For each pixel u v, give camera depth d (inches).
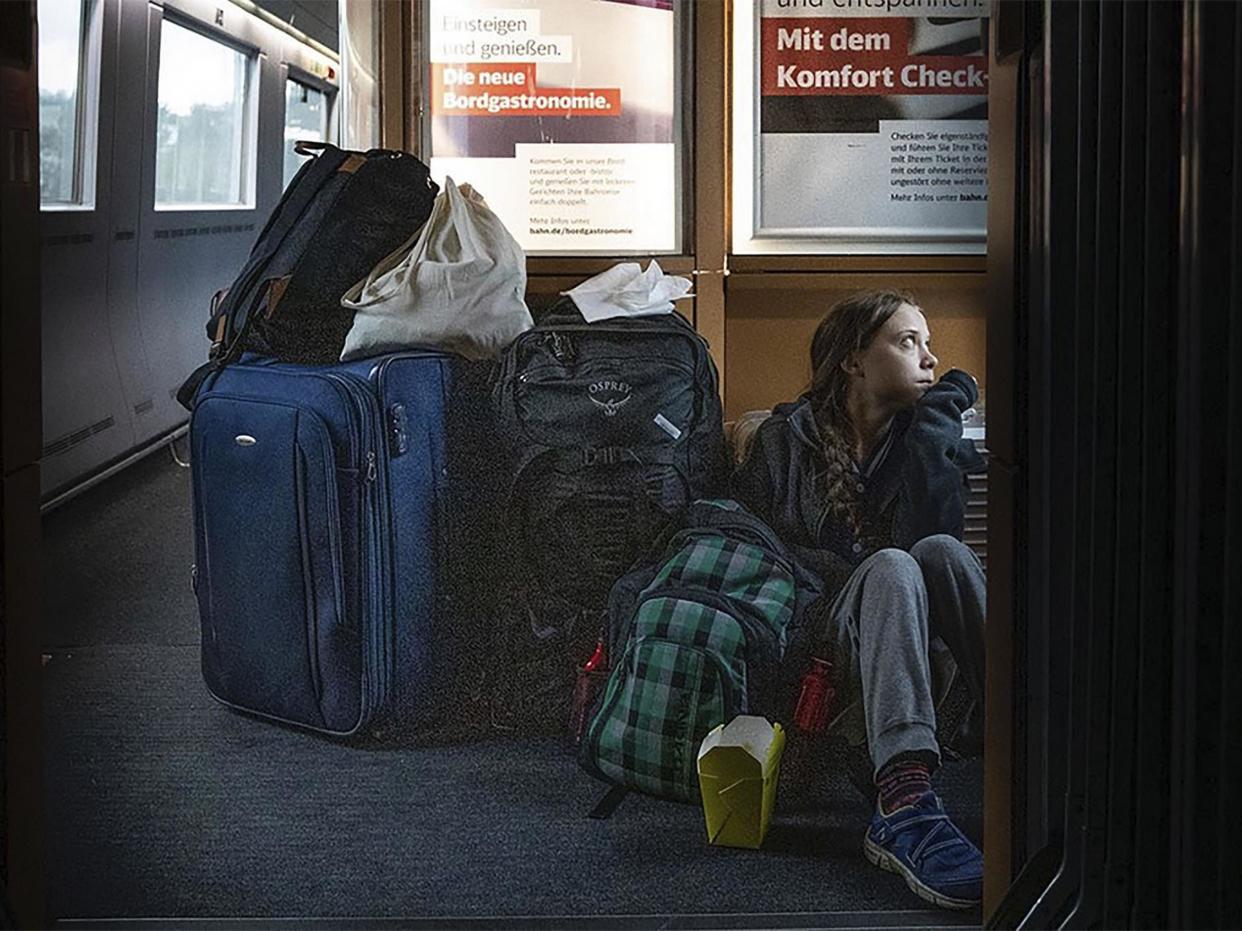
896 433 142.9
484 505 143.6
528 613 142.7
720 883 116.0
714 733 123.5
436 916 110.8
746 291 147.8
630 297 143.2
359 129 150.2
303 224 147.7
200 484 147.2
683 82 145.9
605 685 136.2
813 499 141.7
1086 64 81.6
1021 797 93.0
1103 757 82.5
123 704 152.9
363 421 138.9
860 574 126.6
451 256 144.1
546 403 140.5
